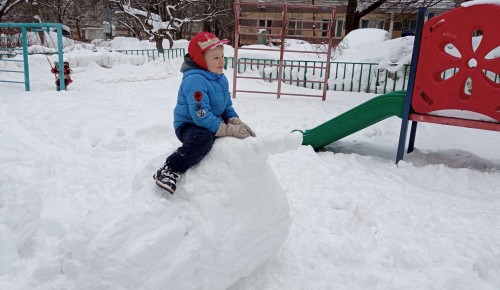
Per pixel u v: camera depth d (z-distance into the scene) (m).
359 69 12.45
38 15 27.42
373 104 5.62
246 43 32.25
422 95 5.66
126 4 24.27
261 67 14.19
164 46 23.52
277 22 30.33
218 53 2.59
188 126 2.60
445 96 5.24
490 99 5.03
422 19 5.19
